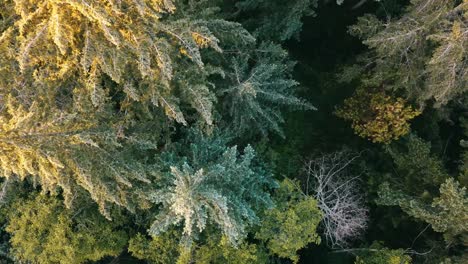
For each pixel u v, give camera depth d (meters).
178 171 9.77
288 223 11.58
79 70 9.65
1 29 9.42
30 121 8.14
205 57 11.82
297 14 12.59
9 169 8.16
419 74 11.78
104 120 10.33
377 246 12.73
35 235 11.03
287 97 12.20
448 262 10.77
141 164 10.39
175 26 9.62
